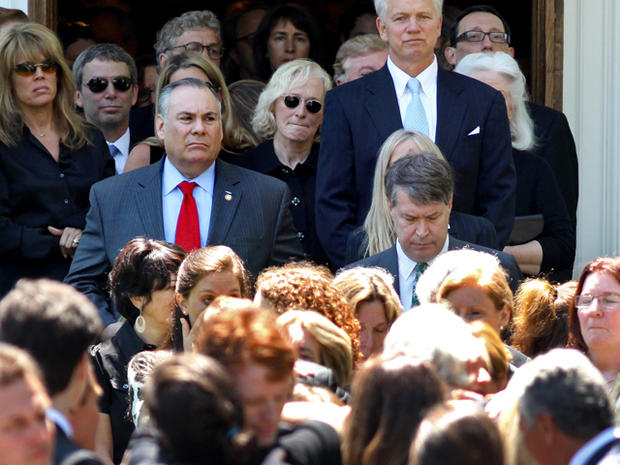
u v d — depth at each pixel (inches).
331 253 888.3
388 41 914.7
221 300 584.4
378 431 443.5
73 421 477.4
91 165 949.2
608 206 1126.4
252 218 858.1
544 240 984.3
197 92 852.6
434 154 805.9
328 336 572.7
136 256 718.5
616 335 657.6
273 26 1213.1
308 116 975.6
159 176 862.5
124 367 716.0
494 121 910.4
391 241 828.6
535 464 444.5
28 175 920.3
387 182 777.6
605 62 1126.4
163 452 430.0
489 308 650.8
